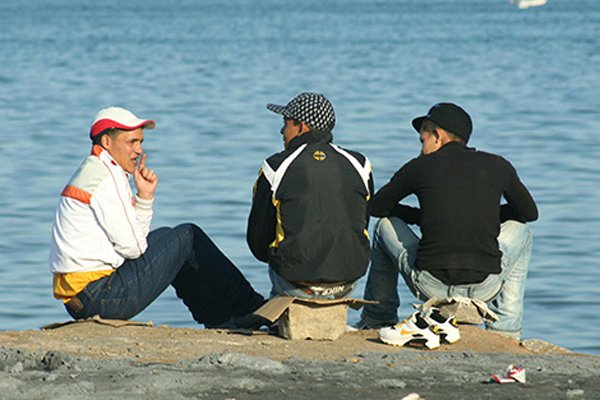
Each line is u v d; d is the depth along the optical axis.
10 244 55.66
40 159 87.06
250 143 97.25
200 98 142.00
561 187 72.62
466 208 23.66
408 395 16.83
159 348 21.14
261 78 174.38
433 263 23.78
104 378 18.11
